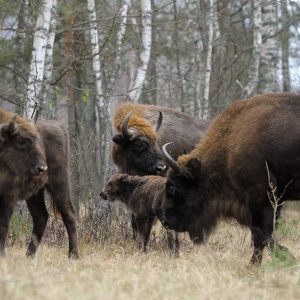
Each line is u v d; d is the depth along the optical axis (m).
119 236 43.09
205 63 78.00
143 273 26.61
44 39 51.16
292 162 31.22
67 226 35.16
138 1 81.94
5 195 32.59
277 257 30.20
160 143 44.94
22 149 32.47
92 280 24.05
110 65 75.56
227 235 45.41
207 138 34.31
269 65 71.94
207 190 34.00
